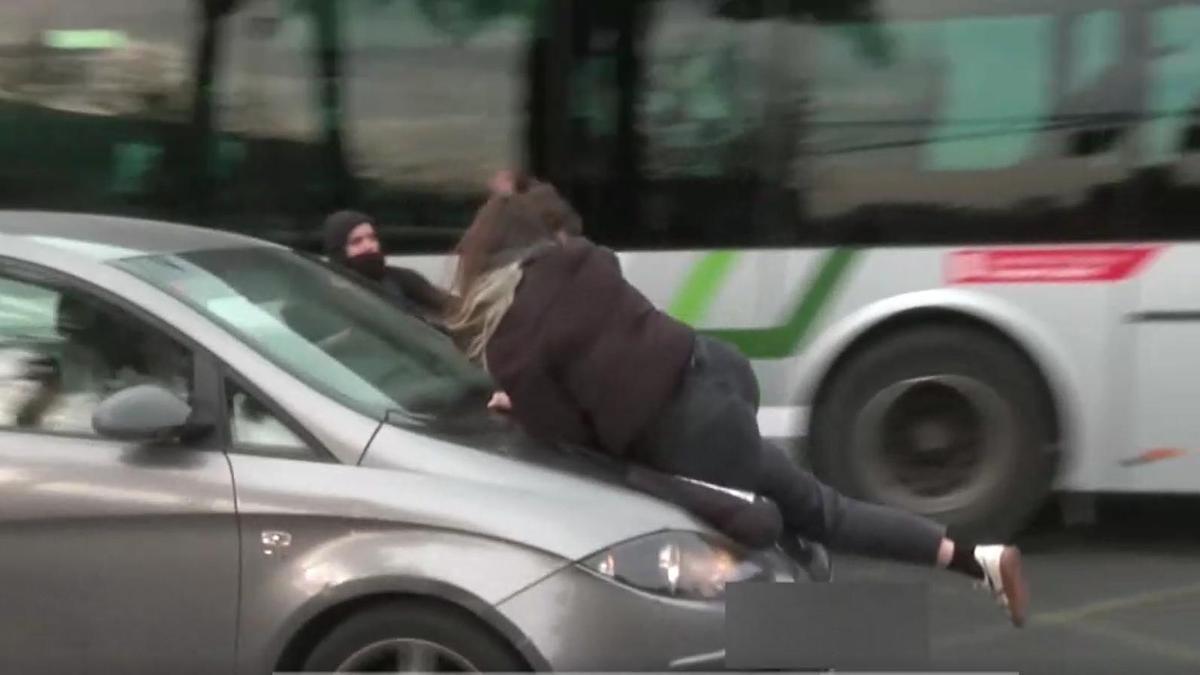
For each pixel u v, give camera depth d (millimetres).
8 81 8586
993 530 7535
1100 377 7391
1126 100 7359
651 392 4785
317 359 4734
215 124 8375
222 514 4352
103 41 8492
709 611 4316
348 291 5438
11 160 8609
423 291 7496
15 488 4480
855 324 7590
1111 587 7043
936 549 5270
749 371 5230
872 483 7617
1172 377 7309
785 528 5090
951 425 7594
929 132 7539
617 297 4867
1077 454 7441
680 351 4852
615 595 4203
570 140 7957
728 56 7758
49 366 4668
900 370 7590
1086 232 7395
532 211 5109
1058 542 7922
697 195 7809
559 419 4816
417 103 8141
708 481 4840
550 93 7980
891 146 7578
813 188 7656
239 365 4523
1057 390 7441
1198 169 7305
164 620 4387
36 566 4465
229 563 4344
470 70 8070
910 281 7543
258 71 8320
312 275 5422
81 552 4434
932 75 7539
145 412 4367
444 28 8102
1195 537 7992
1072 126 7410
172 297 4680
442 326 5531
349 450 4398
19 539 4473
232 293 4898
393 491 4297
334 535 4293
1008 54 7469
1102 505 8117
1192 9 7305
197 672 4367
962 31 7508
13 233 4961
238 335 4625
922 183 7547
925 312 7531
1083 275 7391
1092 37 7387
